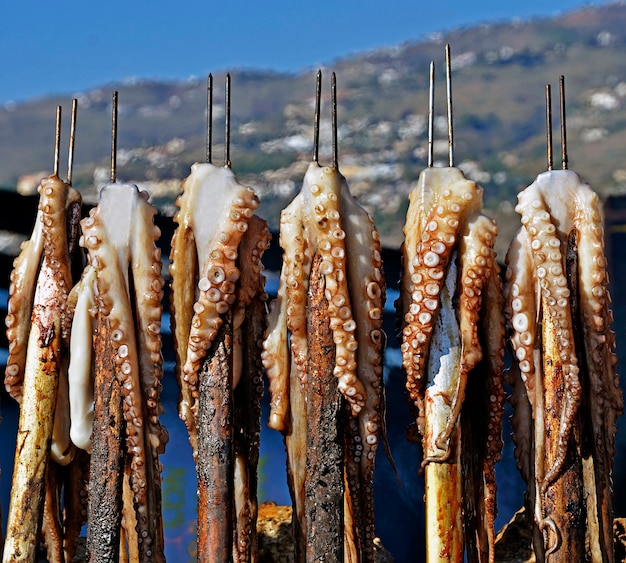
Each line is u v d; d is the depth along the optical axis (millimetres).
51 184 4230
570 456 3881
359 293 3957
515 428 4133
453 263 3959
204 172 4016
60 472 4363
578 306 3943
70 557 4387
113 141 4195
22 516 4113
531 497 4066
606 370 3965
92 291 4051
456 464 3932
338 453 3879
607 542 3893
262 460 6270
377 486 6516
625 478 7434
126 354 3900
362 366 3951
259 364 4129
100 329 3957
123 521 3992
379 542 4742
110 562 3855
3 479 5781
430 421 3945
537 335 3949
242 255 4000
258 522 4797
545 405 3908
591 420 3916
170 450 6215
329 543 3832
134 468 3896
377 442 4000
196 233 3979
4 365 5891
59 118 4355
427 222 3984
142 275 3979
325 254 3898
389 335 6883
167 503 5992
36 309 4219
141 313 3965
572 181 4000
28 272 4258
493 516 4031
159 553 3967
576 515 3875
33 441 4152
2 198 6012
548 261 3889
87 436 4051
